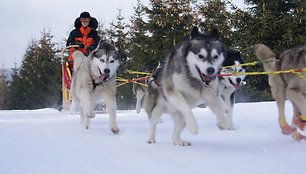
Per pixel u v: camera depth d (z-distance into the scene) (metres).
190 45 3.45
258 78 12.11
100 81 4.70
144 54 14.95
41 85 25.42
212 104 3.47
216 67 3.41
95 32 6.68
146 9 14.97
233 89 5.23
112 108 4.60
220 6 14.65
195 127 3.27
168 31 14.34
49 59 26.08
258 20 11.88
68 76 6.79
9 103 28.58
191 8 14.59
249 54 11.52
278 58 3.82
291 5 12.34
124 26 20.89
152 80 3.80
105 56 4.64
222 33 13.98
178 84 3.42
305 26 11.62
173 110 3.59
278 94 3.78
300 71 3.37
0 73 37.06
